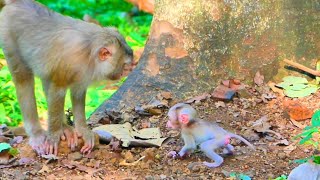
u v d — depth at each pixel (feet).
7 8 26.04
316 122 24.45
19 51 25.96
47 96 25.80
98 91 37.99
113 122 29.55
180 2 31.60
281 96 31.14
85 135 26.45
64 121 26.86
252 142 27.27
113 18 56.39
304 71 32.17
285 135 27.99
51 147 26.05
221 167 24.98
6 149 25.68
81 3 59.57
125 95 31.14
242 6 31.83
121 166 25.39
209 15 31.58
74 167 25.11
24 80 26.53
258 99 30.83
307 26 32.60
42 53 24.88
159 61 31.71
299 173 23.18
